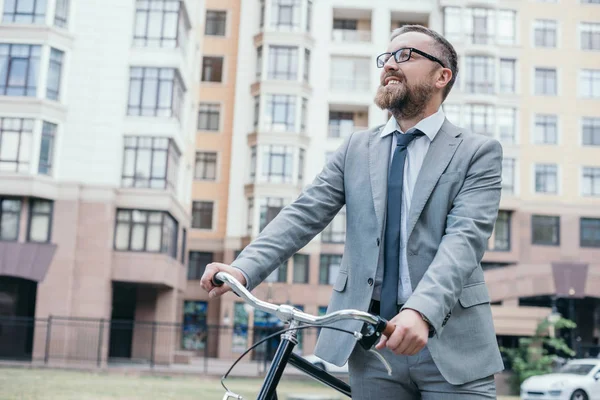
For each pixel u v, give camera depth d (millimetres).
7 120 22062
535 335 23906
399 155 2209
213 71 34281
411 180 2186
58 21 23062
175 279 25250
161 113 23391
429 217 2107
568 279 29172
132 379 16938
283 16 32125
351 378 2186
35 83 22281
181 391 13781
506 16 32938
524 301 33781
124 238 23062
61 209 22422
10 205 22234
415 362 2068
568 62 32812
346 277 2188
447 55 2244
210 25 34500
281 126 31578
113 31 23484
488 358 2057
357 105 32375
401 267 2113
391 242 2131
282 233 2170
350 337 2088
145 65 23500
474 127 32031
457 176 2133
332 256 31438
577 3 33094
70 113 22922
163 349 24391
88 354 21859
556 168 32219
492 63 32469
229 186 32125
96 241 22484
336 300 2197
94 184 22703
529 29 32969
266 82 31641
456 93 32094
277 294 30719
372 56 32625
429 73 2201
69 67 23094
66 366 19562
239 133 32344
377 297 2133
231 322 31281
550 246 31688
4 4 22641
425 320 1734
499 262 31594
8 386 12727
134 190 23031
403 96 2188
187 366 24156
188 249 33094
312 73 32406
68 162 22719
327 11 32844
